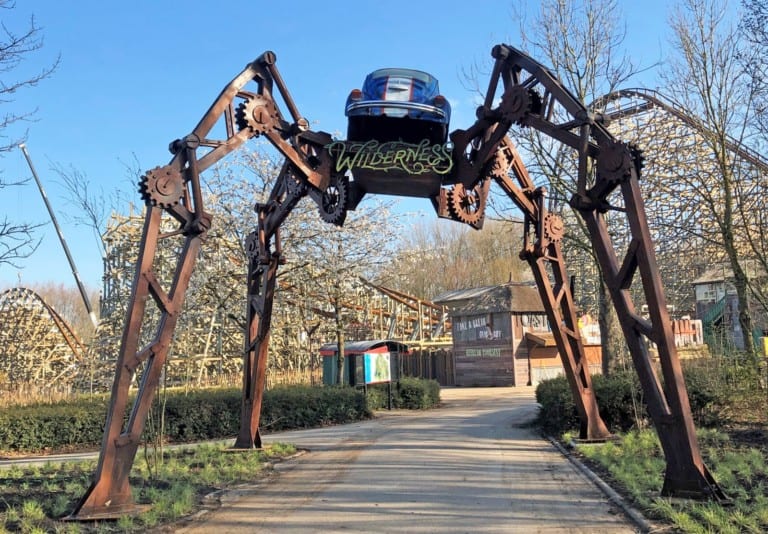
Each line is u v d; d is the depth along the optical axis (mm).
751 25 12484
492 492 7516
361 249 23438
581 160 7430
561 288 11539
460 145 8906
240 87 8281
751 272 16719
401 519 6355
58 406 15867
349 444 12422
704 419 11734
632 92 18250
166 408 14625
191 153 7609
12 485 8383
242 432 11719
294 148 8836
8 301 28281
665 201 17844
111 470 6652
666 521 5797
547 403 13094
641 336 7031
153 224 7199
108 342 25844
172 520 6426
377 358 21562
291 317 29016
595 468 8750
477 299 37656
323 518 6504
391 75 8852
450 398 26625
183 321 23641
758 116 13273
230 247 22328
